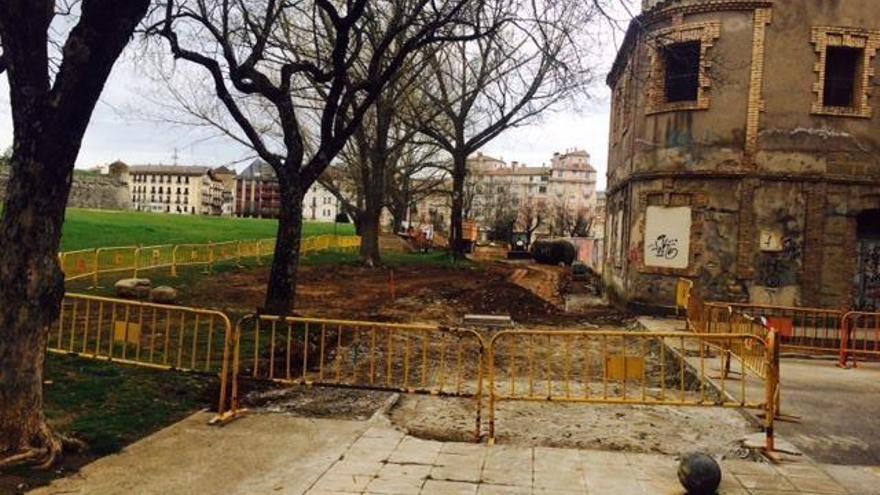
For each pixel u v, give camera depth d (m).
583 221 101.06
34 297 6.77
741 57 19.86
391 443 7.89
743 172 19.77
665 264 20.88
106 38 6.68
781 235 19.66
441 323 19.03
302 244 39.97
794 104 19.70
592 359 14.80
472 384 11.48
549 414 9.50
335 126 15.94
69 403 8.72
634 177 21.98
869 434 8.73
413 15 15.47
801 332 17.75
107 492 6.24
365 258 36.44
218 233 46.12
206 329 14.28
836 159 19.64
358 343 14.45
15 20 6.64
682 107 20.58
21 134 6.76
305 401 9.75
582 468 7.19
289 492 6.37
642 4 21.69
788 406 10.16
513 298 24.83
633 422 9.17
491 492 6.46
